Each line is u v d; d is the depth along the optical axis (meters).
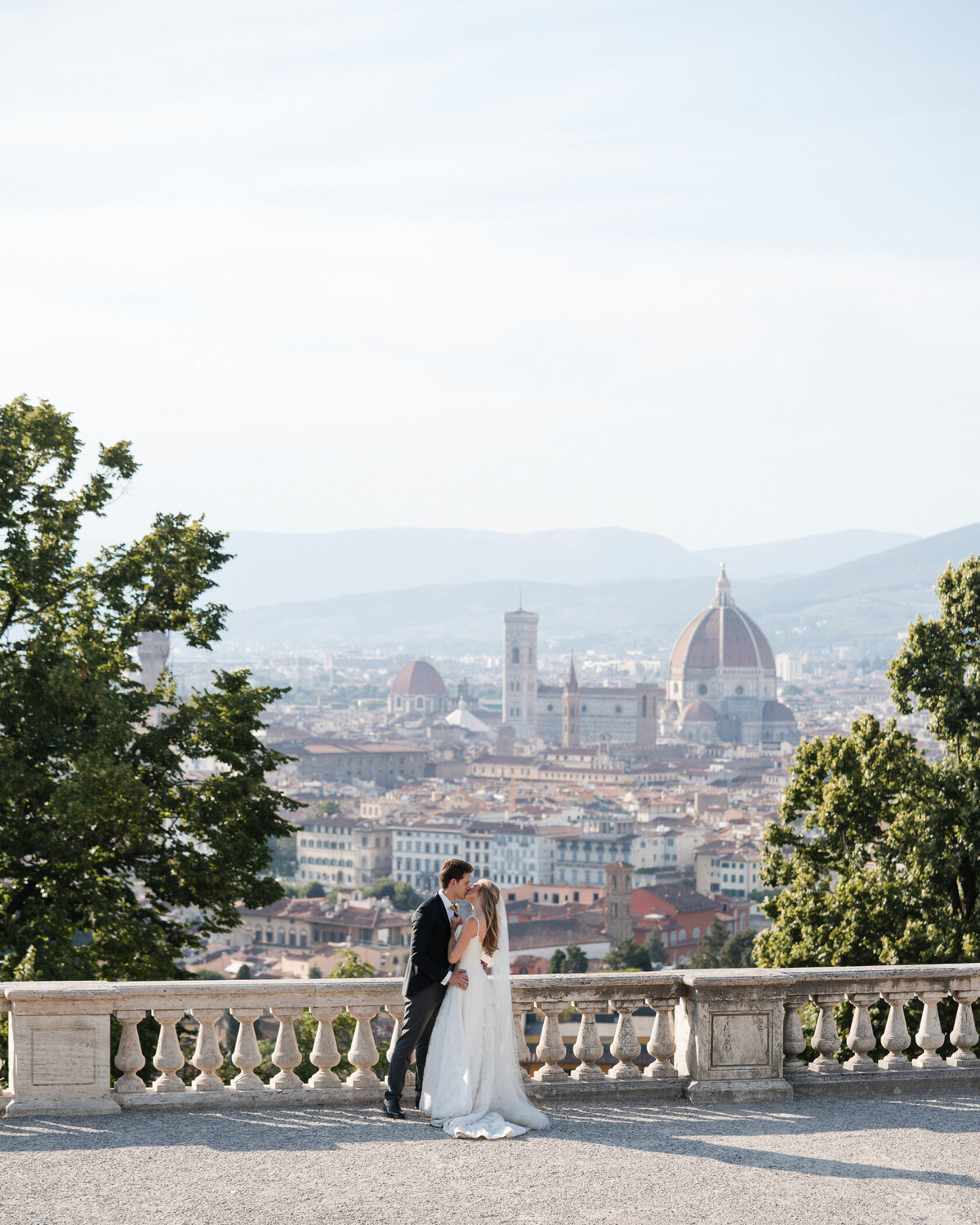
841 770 53.44
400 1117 20.88
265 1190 17.62
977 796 49.59
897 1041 23.27
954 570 54.44
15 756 41.31
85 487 50.28
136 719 45.62
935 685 53.47
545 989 22.20
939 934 46.91
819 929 50.28
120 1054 21.41
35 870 42.72
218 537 50.28
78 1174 18.16
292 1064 21.77
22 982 21.09
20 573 46.69
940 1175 18.53
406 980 21.02
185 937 45.41
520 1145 19.64
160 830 44.22
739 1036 22.27
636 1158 19.12
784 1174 18.52
